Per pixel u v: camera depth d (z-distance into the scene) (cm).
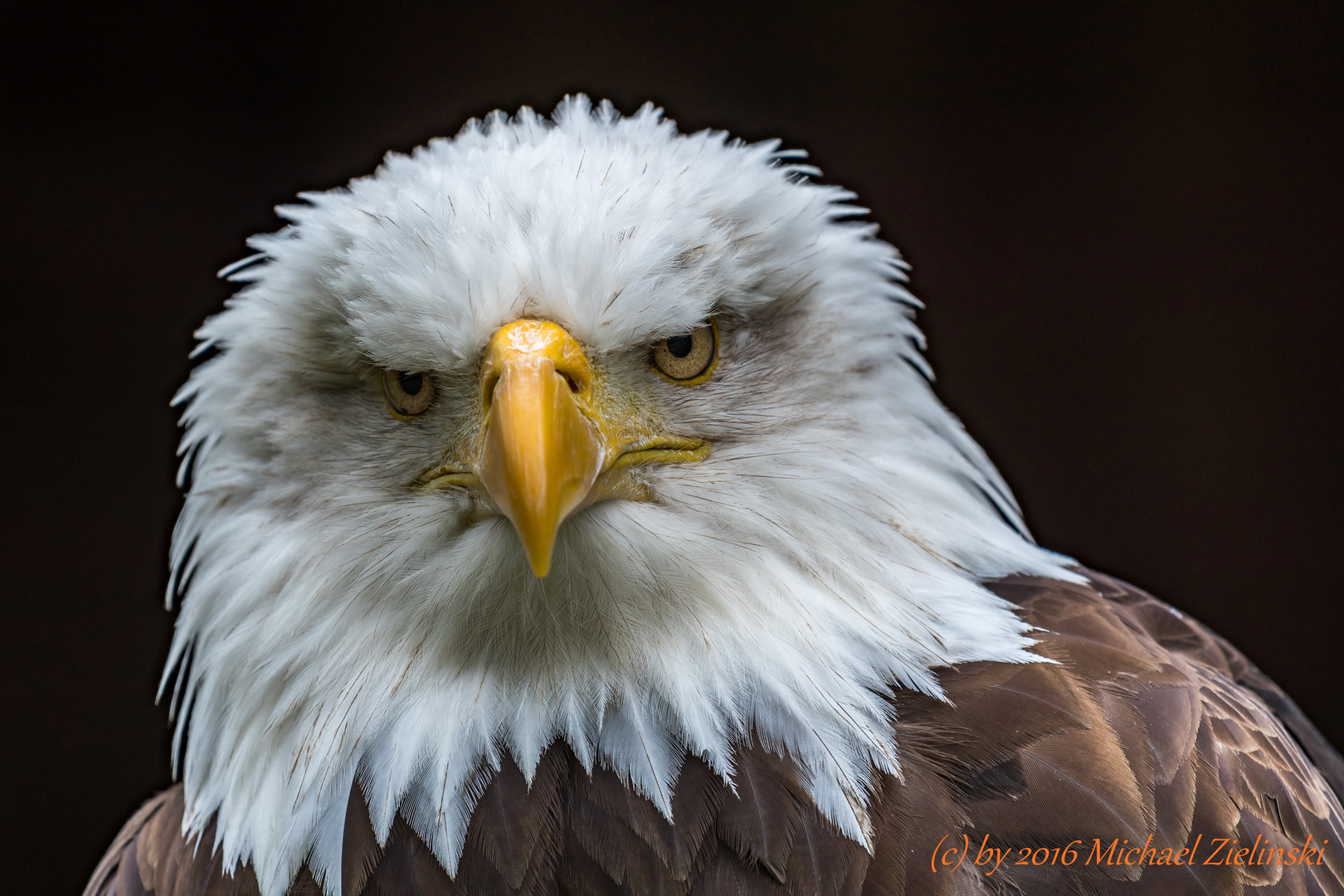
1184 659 427
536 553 420
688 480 425
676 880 420
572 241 423
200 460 429
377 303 424
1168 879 420
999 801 420
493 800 422
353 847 422
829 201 430
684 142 428
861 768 421
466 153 427
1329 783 435
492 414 421
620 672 423
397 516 425
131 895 426
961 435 430
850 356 427
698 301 424
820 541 424
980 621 424
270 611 425
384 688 424
